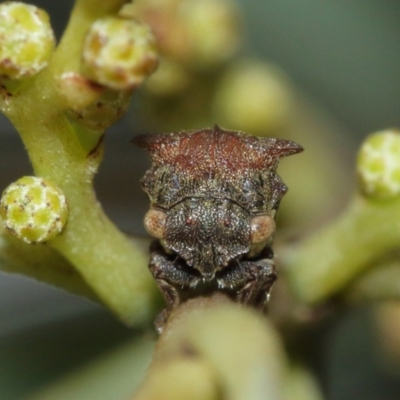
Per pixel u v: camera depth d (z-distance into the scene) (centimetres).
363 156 5
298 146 5
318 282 5
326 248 5
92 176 5
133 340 5
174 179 5
